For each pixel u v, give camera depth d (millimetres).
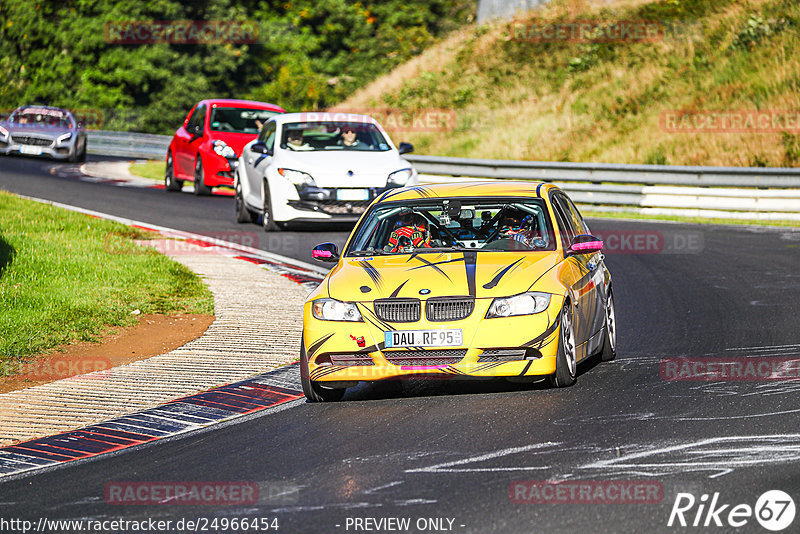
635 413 25219
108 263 48469
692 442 22562
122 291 43594
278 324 38906
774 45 111500
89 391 30109
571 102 116188
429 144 116188
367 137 63594
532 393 27766
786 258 53750
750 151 93000
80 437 25625
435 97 129250
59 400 29203
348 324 27219
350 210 59531
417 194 32562
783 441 22422
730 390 27406
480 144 111438
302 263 52000
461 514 18453
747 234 64312
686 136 98938
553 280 27828
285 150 61875
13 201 65875
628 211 79375
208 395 29359
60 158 108062
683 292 44594
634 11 133875
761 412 25016
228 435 25188
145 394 29594
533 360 26844
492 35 143750
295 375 31469
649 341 34844
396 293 27359
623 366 31031
